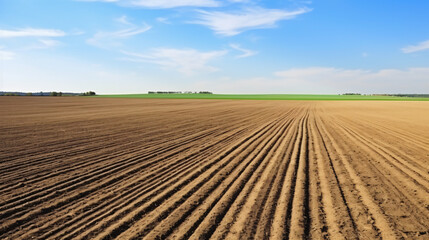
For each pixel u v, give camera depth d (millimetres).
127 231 4793
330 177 7805
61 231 4840
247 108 44719
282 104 60375
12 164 9234
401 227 4930
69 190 6836
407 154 10867
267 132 17078
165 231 4785
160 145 12656
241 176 7852
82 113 31891
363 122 23641
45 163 9375
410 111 39188
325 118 27578
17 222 5191
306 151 11367
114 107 44688
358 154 10836
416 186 7070
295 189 6824
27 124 20688
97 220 5219
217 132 17000
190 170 8484
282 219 5180
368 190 6781
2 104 51750
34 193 6656
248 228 4855
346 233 4711
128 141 13680
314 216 5359
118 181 7504
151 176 7922
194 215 5379
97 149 11719
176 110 38344
